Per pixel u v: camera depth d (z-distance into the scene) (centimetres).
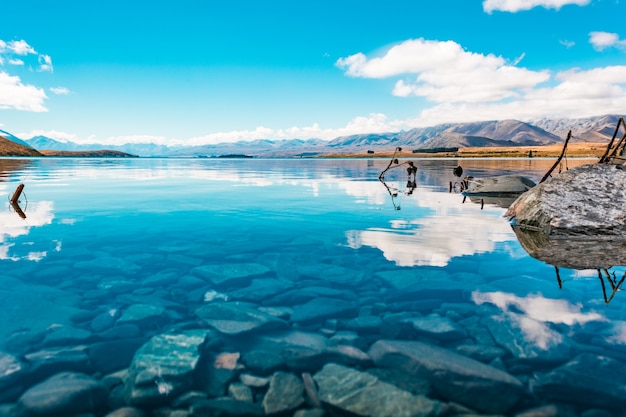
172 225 987
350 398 298
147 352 356
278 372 333
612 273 599
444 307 467
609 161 1187
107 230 923
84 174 3600
